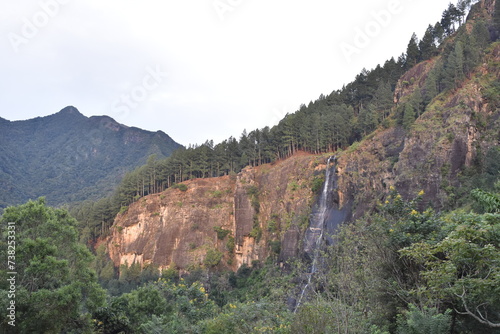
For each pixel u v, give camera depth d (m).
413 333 13.88
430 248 12.94
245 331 18.80
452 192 52.31
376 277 17.89
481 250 11.12
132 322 29.16
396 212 19.44
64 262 24.25
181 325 22.69
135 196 117.19
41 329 22.91
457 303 14.87
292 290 23.62
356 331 14.32
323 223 66.88
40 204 27.27
